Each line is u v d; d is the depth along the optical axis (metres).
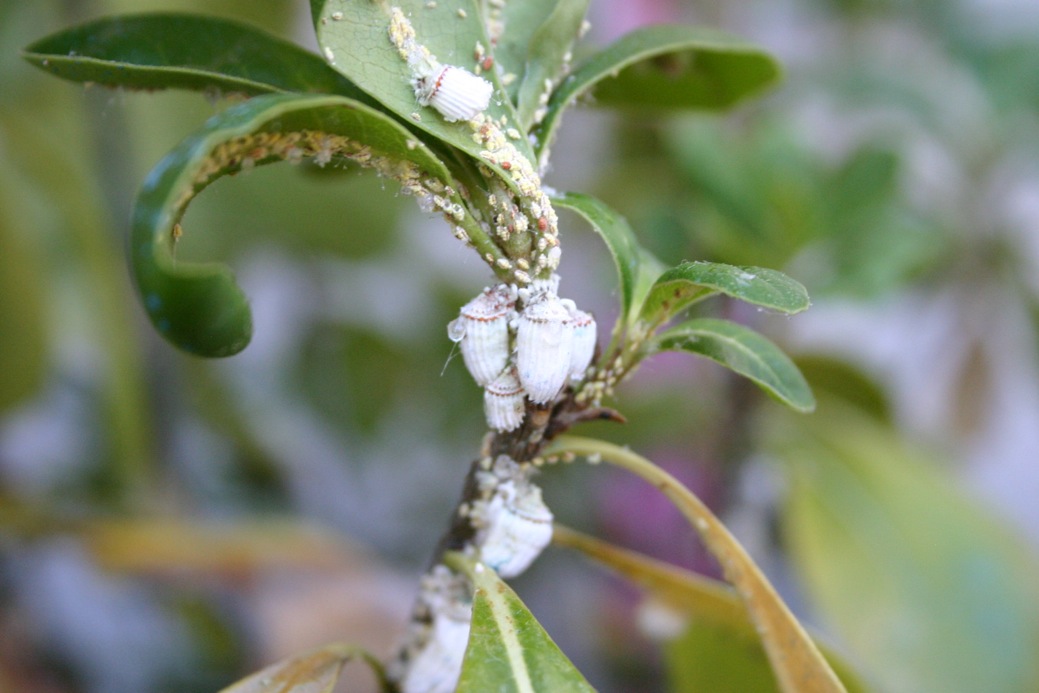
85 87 0.19
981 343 0.39
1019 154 0.39
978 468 0.47
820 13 0.47
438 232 0.47
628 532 0.38
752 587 0.20
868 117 0.43
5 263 0.29
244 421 0.41
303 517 0.41
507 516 0.20
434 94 0.18
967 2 0.46
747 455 0.31
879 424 0.34
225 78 0.19
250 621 0.36
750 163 0.29
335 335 0.43
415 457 0.44
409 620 0.21
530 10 0.20
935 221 0.35
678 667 0.23
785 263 0.28
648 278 0.20
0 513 0.32
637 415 0.34
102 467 0.37
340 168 0.22
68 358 0.39
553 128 0.20
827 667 0.19
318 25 0.18
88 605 0.36
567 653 0.38
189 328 0.17
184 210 0.17
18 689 0.34
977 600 0.28
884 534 0.29
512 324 0.19
